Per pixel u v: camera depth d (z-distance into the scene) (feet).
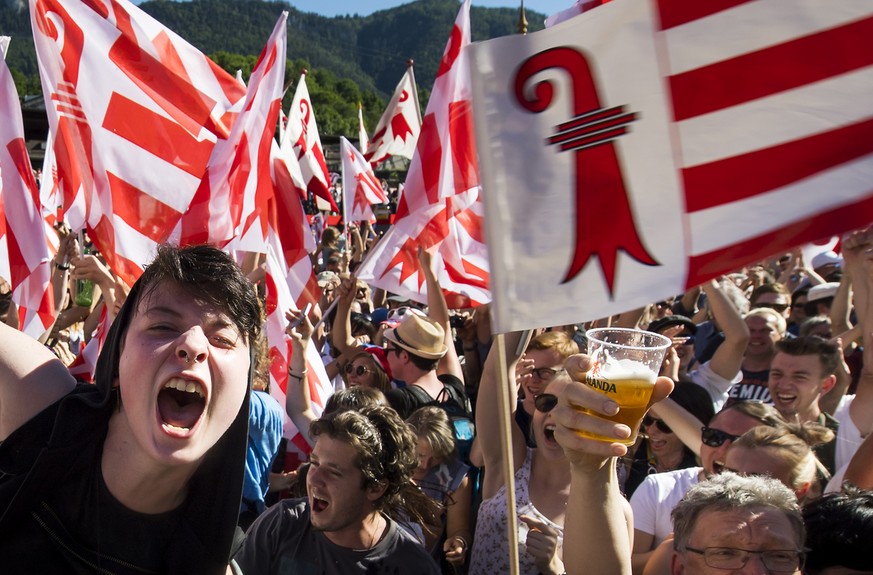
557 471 11.15
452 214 18.79
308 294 20.97
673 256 6.60
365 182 42.42
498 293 6.64
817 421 13.82
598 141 6.68
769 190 6.55
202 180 15.98
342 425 9.67
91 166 15.98
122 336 5.16
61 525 5.17
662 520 11.12
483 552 11.21
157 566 5.37
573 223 6.66
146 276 5.10
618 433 5.77
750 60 6.57
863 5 6.40
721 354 15.90
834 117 6.48
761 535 7.36
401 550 9.82
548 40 6.71
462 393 16.93
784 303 21.81
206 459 5.38
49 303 16.17
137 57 16.43
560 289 6.63
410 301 31.48
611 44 6.68
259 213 16.67
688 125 6.64
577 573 6.19
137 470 5.04
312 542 9.76
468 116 18.16
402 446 9.93
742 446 10.03
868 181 6.42
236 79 17.69
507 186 6.68
